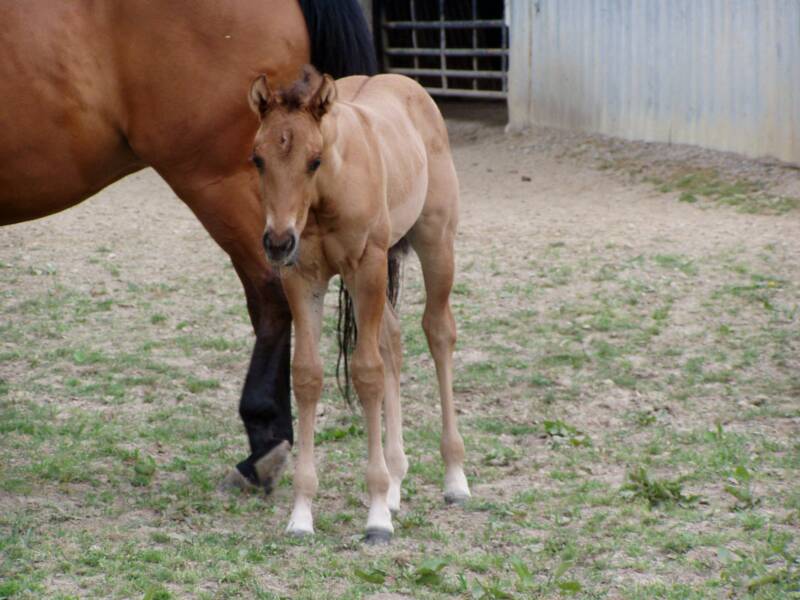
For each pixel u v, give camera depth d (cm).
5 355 824
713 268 1055
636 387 768
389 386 580
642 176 1544
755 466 621
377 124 539
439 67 2428
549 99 1878
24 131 575
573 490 595
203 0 582
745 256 1093
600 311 939
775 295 965
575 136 1806
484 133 1964
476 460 647
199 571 482
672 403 738
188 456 648
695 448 655
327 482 609
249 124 592
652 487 583
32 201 600
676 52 1625
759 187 1412
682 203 1391
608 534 534
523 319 929
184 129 590
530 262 1104
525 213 1377
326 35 621
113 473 610
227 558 496
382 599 463
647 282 1020
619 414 724
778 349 836
